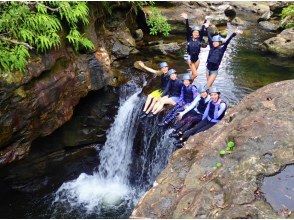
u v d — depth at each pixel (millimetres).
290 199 3680
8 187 6316
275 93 5230
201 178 4184
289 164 4062
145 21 10117
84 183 6848
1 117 5625
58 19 6445
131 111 6984
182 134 6094
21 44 5680
